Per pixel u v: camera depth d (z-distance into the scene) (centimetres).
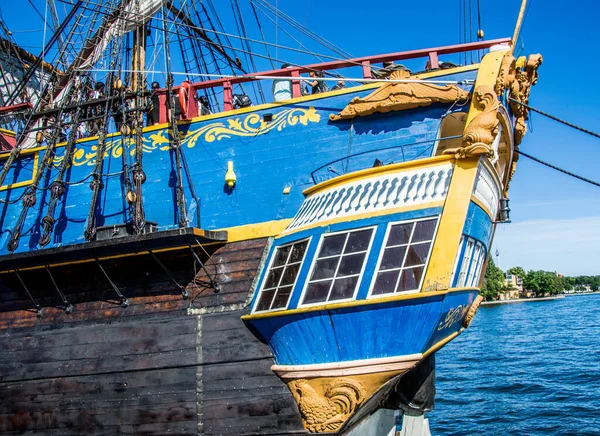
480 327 7125
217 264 1062
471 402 2466
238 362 984
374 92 1074
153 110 1339
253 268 1038
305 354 905
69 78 1502
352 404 877
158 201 1173
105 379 1052
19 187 1316
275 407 950
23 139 1430
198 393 994
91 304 1114
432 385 1183
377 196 897
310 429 900
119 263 1111
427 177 885
